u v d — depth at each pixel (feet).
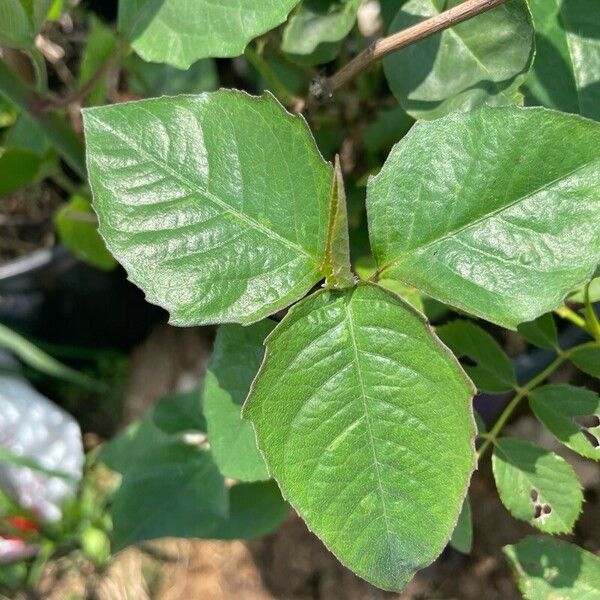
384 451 0.55
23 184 1.19
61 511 1.51
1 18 0.80
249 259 0.58
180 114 0.58
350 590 1.41
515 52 0.73
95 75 0.93
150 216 0.57
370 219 0.58
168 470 1.06
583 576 0.78
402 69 0.78
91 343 1.71
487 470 1.33
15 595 1.52
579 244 0.54
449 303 0.55
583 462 1.31
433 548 0.55
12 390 1.60
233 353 0.76
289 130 0.57
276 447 0.54
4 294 1.61
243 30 0.72
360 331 0.55
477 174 0.56
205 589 1.49
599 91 0.78
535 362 1.15
